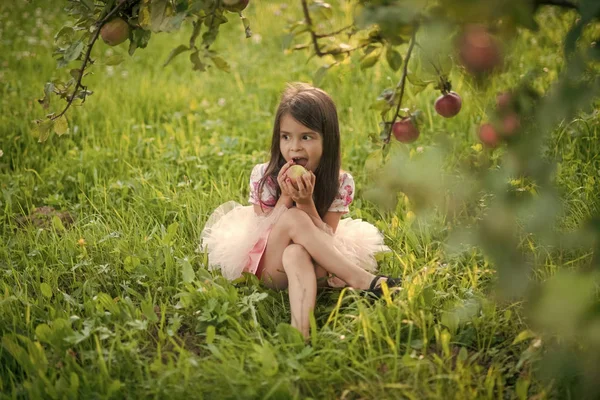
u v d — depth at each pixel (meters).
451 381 2.25
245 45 7.31
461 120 4.55
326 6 2.54
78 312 2.79
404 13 1.73
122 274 3.11
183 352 2.36
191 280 2.86
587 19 1.77
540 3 1.86
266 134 4.84
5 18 8.07
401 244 3.35
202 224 3.54
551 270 2.71
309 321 2.61
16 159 4.44
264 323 2.74
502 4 1.60
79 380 2.32
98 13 2.57
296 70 6.18
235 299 2.75
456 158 3.82
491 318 2.62
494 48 1.77
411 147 4.38
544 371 2.06
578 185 3.40
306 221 2.86
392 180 1.82
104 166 4.32
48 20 8.09
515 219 1.84
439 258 3.09
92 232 3.46
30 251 3.32
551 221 1.75
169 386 2.24
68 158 4.45
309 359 2.40
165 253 3.11
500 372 2.35
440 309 2.73
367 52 2.72
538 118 1.84
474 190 1.85
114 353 2.45
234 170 4.24
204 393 2.25
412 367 2.30
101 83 5.99
